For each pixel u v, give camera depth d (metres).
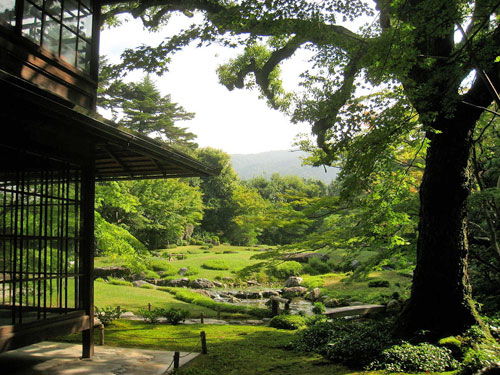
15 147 4.91
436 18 5.64
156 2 8.12
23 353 6.63
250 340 8.70
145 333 9.33
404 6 5.63
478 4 5.80
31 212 5.98
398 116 5.75
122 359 6.38
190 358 6.81
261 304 18.50
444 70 6.01
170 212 31.03
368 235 9.48
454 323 7.35
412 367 6.16
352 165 5.94
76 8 6.21
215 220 48.88
